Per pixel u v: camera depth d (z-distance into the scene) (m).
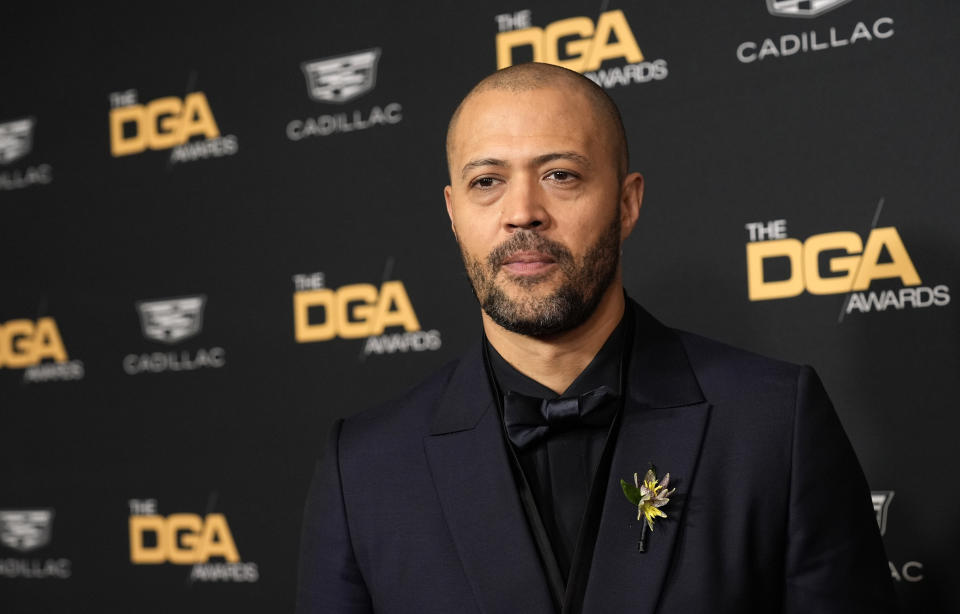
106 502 1.85
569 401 0.94
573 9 1.55
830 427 0.94
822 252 1.38
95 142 1.92
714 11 1.46
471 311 1.60
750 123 1.43
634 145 1.50
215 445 1.77
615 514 0.91
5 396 1.95
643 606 0.87
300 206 1.74
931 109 1.33
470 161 0.94
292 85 1.76
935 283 1.32
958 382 1.30
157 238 1.85
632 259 1.49
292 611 1.69
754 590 0.89
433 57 1.65
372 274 1.67
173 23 1.86
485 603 0.91
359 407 1.67
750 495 0.90
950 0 1.33
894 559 1.32
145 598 1.80
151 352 1.83
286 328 1.73
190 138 1.83
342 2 1.73
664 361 1.00
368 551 1.00
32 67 1.98
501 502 0.94
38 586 1.89
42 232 1.94
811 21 1.41
